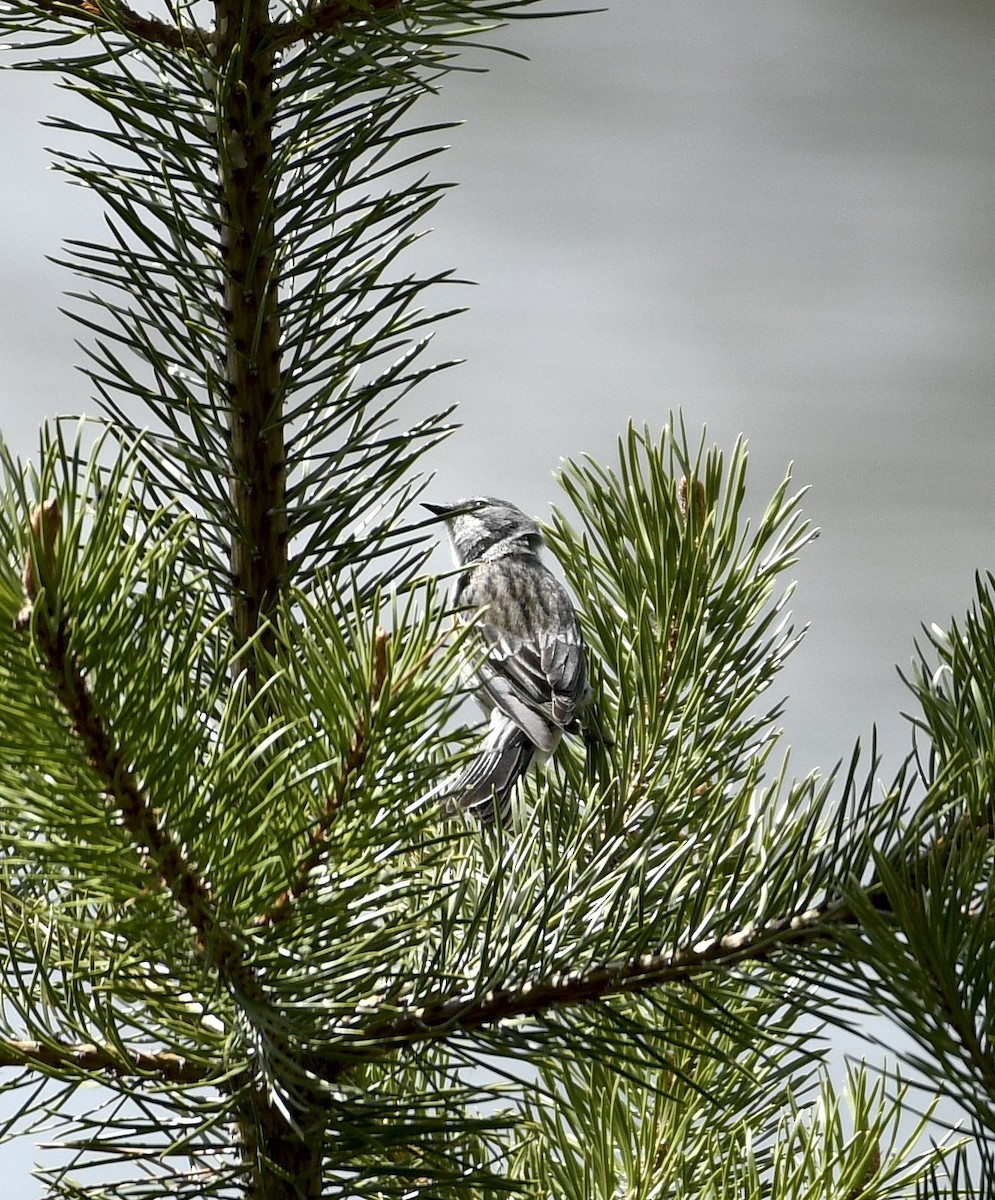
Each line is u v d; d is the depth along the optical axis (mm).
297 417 5012
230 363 5031
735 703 5262
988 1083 3355
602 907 4457
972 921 3572
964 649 4184
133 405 12797
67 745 3240
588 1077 5344
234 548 5047
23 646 3051
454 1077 4340
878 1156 4934
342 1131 4141
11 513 3094
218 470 5000
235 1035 3844
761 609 5484
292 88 4992
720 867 4707
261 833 3447
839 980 4000
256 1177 4289
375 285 5129
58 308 4871
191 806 3424
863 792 4117
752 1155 4945
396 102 5121
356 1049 4012
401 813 3584
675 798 5070
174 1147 3889
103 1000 4184
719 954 4148
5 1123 4082
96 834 3379
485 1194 4906
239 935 3518
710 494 5656
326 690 3453
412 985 4328
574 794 5465
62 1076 4039
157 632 3297
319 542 5098
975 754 4102
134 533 3281
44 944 4340
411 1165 4578
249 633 4984
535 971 4254
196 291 5020
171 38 5074
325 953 3752
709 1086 5363
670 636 5496
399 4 5074
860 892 3467
